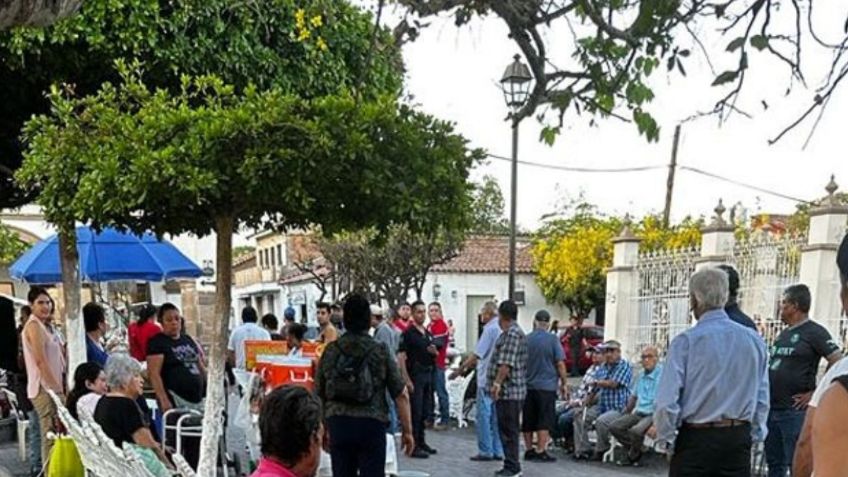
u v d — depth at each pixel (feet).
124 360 17.01
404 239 71.51
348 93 17.69
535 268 107.65
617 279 40.37
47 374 23.31
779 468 21.30
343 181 16.67
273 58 24.16
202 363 26.73
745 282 33.63
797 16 10.46
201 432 21.24
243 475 26.76
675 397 14.67
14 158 28.99
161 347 24.09
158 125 16.10
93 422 13.75
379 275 75.36
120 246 32.99
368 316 19.19
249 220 19.19
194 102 24.09
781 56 10.69
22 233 78.28
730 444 14.55
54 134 17.38
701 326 14.89
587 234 95.55
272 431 9.70
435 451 34.30
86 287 54.90
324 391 18.88
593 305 97.71
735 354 14.57
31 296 24.06
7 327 27.12
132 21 22.12
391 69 21.22
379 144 16.25
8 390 35.32
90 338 26.73
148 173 15.40
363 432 18.65
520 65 20.12
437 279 106.32
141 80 21.57
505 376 28.43
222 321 19.07
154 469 15.81
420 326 34.22
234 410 33.04
